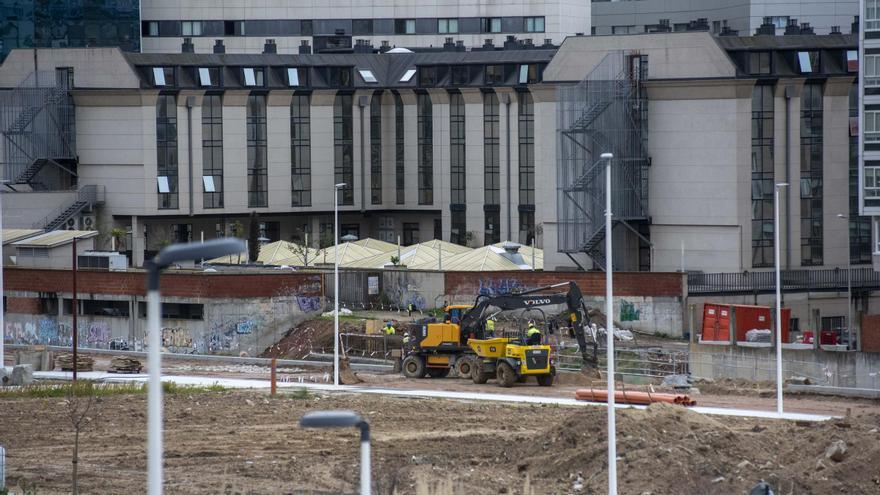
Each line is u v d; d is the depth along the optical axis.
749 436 106.94
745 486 97.19
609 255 92.81
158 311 44.38
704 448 103.25
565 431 109.31
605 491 97.94
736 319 181.00
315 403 143.38
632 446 103.56
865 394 148.75
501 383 160.00
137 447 119.88
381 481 101.44
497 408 140.12
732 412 136.62
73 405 126.31
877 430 106.06
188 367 183.12
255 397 147.88
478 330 167.88
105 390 152.38
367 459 53.34
